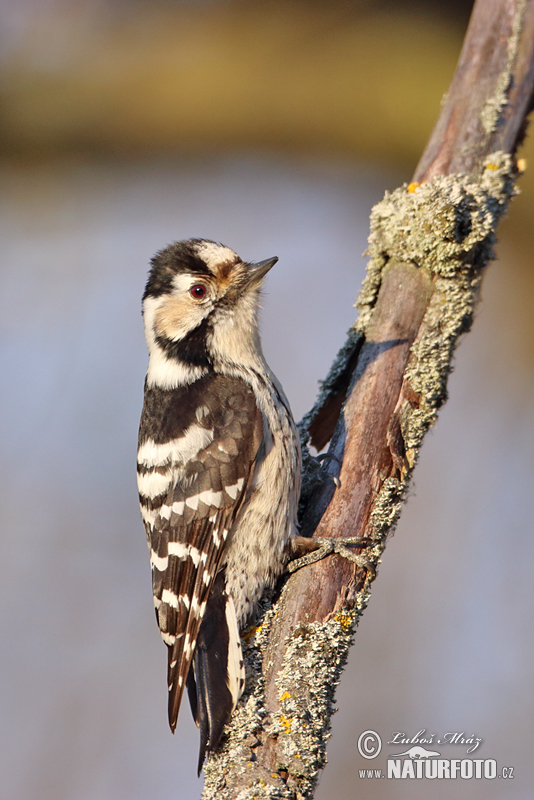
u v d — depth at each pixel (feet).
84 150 57.57
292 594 26.16
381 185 61.31
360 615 25.98
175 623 27.73
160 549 28.58
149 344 31.99
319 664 24.71
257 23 59.00
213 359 30.17
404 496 28.02
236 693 24.45
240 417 28.35
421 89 57.67
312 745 23.49
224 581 27.32
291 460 28.53
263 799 22.49
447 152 32.19
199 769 23.53
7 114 56.54
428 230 30.19
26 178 57.57
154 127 57.57
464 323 30.40
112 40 58.18
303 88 58.03
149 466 29.37
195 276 30.53
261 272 30.78
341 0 59.31
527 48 32.91
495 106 32.24
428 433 29.48
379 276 31.55
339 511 27.30
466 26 59.77
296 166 60.08
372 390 29.12
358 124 58.59
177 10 58.85
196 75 57.72
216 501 27.78
